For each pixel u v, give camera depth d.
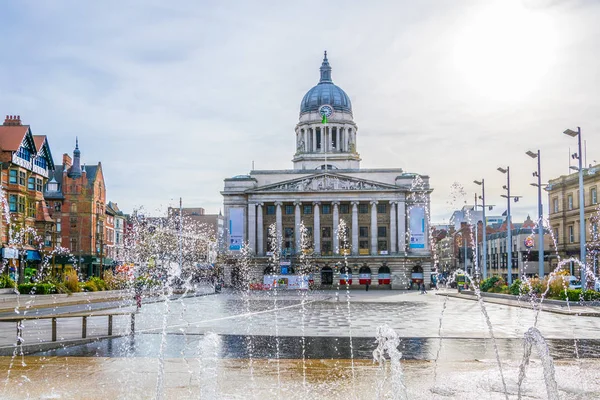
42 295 53.12
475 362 19.09
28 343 21.86
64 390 14.84
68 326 30.62
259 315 41.09
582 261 51.06
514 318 37.47
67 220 99.69
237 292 97.44
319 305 56.03
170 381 15.94
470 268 145.88
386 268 121.44
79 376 16.64
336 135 149.38
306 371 17.45
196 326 31.84
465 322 34.41
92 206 101.19
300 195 124.25
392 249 122.44
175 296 74.06
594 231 80.50
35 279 66.50
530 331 14.50
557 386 14.99
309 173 129.50
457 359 19.73
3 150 66.75
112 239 119.44
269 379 16.22
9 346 20.83
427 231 124.06
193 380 16.09
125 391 14.73
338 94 151.75
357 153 152.00
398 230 122.88
